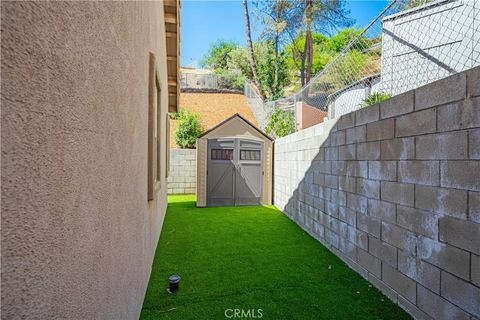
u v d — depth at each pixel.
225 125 8.02
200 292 2.71
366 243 3.00
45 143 0.71
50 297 0.73
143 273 2.46
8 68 0.57
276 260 3.59
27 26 0.63
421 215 2.17
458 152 1.82
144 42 2.35
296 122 9.30
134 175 1.91
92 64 1.03
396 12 4.47
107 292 1.24
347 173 3.47
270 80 20.83
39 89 0.68
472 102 1.71
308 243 4.36
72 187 0.86
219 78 19.62
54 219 0.75
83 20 0.94
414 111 2.25
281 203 7.16
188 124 12.16
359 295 2.65
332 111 7.85
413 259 2.27
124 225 1.59
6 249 0.56
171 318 2.26
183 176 10.17
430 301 2.07
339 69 6.43
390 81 4.84
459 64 3.95
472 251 1.71
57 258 0.77
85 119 0.96
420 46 4.41
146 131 2.60
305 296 2.63
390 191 2.58
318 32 19.94
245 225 5.56
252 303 2.50
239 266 3.39
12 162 0.58
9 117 0.57
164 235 4.80
